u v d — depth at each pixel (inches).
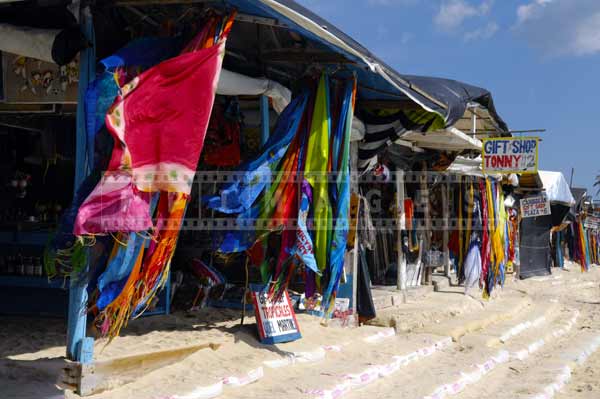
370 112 356.8
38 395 181.9
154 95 180.5
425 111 349.1
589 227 1268.5
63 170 338.0
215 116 294.0
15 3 194.5
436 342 370.6
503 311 525.3
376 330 370.6
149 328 289.4
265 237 262.5
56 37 193.8
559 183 862.5
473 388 312.2
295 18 208.1
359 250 380.5
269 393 230.1
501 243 559.2
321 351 295.3
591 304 721.6
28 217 315.6
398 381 291.7
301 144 268.7
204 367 238.2
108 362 201.2
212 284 342.3
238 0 200.4
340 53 249.6
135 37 215.2
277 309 303.9
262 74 277.6
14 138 326.3
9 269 305.4
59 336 259.3
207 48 190.1
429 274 574.9
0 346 237.1
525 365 384.5
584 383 358.3
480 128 524.7
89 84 185.9
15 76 221.9
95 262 183.9
